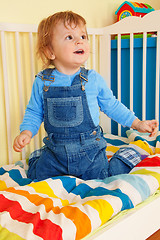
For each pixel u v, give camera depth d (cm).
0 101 143
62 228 73
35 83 114
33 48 149
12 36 144
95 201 84
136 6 173
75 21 107
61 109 107
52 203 85
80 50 107
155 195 98
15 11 144
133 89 173
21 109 142
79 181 101
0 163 147
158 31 152
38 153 122
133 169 112
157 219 96
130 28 161
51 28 108
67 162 107
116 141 157
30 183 102
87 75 113
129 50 170
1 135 146
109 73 176
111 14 187
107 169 114
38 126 115
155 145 142
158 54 154
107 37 172
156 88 157
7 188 95
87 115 109
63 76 110
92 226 76
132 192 90
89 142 109
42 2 154
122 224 83
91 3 175
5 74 134
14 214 79
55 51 109
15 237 69
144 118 164
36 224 74
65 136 107
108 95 118
